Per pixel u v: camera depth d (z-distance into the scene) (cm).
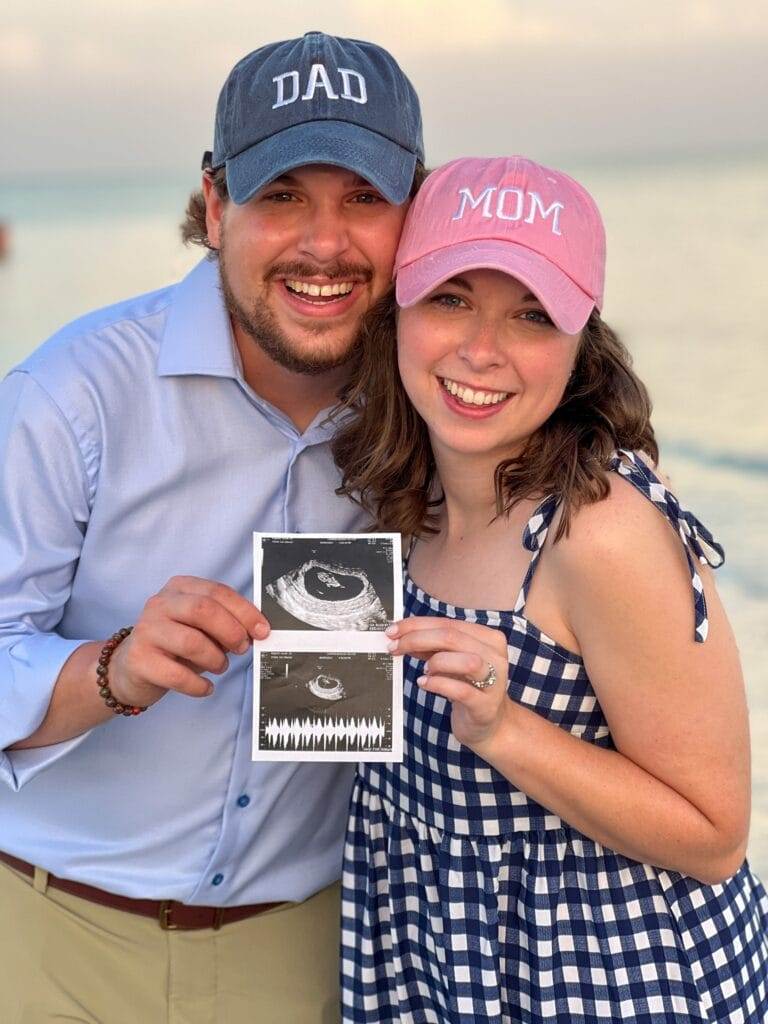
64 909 230
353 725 183
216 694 218
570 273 189
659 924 191
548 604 187
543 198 192
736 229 2670
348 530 227
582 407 196
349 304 210
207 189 227
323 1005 239
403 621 179
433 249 194
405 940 209
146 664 179
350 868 217
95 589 220
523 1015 194
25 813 230
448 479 203
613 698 185
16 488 209
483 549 198
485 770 192
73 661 195
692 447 1267
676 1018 188
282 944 234
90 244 3612
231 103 210
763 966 205
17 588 212
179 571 220
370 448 214
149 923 226
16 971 236
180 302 219
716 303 2028
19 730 198
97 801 224
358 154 201
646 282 2223
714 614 184
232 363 212
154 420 214
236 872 224
